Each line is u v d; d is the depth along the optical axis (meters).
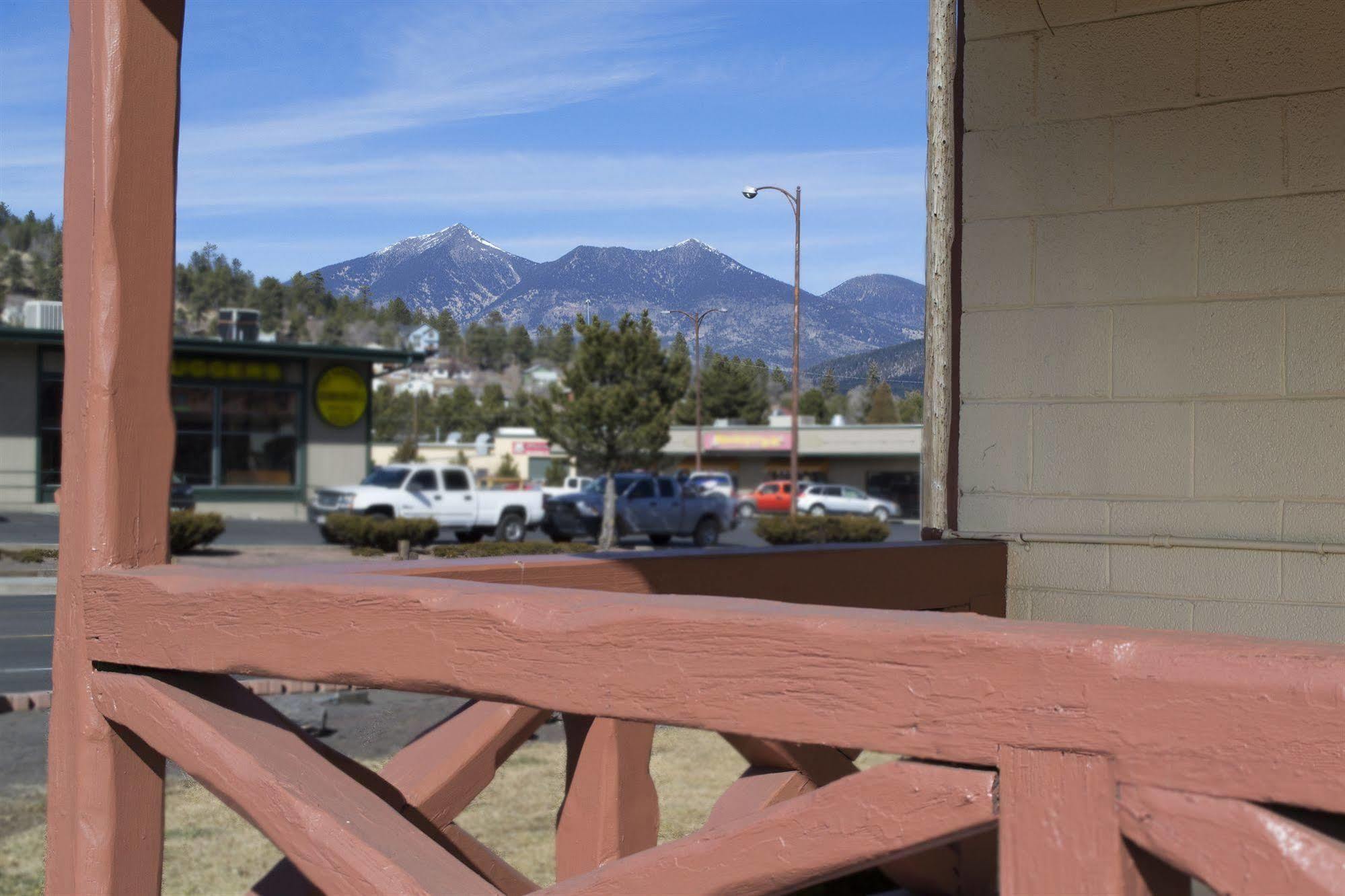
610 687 1.39
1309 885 0.96
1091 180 3.66
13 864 5.02
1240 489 3.45
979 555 3.51
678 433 49.53
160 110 2.12
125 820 2.01
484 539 26.77
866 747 1.21
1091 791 1.08
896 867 3.47
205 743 1.82
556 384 26.20
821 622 1.24
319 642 1.69
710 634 1.31
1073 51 3.69
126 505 2.05
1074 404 3.67
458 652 1.54
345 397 33.12
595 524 26.19
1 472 27.78
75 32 2.13
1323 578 3.33
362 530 22.95
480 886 1.57
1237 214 3.46
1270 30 3.41
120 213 2.06
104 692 1.97
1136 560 3.56
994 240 3.81
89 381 2.05
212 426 31.94
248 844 5.49
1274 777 0.99
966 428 3.84
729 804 2.79
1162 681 1.04
